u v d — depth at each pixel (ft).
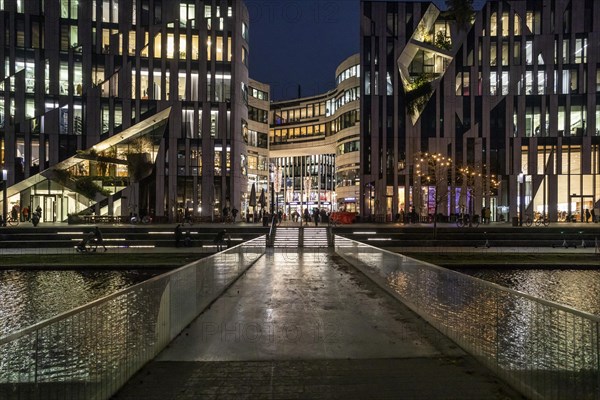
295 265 57.16
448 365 18.33
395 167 160.97
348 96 216.74
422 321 26.50
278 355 19.72
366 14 163.84
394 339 22.39
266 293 36.37
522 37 159.84
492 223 139.95
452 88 161.17
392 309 30.04
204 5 160.97
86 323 14.29
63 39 150.00
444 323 23.26
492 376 16.92
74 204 150.20
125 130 152.46
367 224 133.18
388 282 36.14
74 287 48.29
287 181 370.53
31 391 12.05
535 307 14.49
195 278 27.43
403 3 163.63
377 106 162.61
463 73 161.38
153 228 99.04
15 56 145.59
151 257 69.62
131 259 67.00
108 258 68.08
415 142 161.17
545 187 157.48
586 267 61.82
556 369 13.29
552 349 13.47
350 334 23.43
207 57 160.66
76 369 13.76
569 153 156.87
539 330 14.25
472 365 18.31
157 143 156.25
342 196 219.61
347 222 134.82
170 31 158.10
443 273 23.30
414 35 162.50
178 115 157.28
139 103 153.99
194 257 69.67
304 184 359.66
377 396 14.82
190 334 23.43
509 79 159.84
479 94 160.66
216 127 160.04
